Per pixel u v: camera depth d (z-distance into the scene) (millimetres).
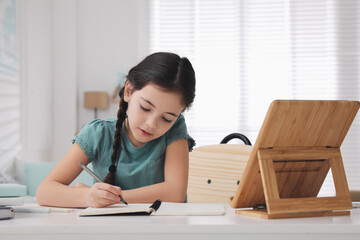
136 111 1106
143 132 1122
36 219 819
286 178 920
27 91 4012
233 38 4879
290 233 736
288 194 944
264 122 839
